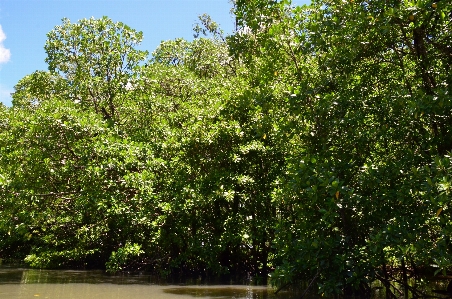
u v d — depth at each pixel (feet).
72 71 47.91
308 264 23.27
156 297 23.91
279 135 27.43
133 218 34.01
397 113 23.53
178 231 37.01
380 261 21.75
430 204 19.26
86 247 42.73
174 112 43.24
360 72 27.22
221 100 38.78
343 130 25.53
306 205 25.93
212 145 36.78
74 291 25.40
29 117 37.55
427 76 25.40
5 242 47.47
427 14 21.45
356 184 24.29
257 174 38.93
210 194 33.96
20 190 34.88
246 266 41.55
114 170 34.06
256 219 36.40
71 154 37.22
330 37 25.44
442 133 23.57
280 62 29.01
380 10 23.30
